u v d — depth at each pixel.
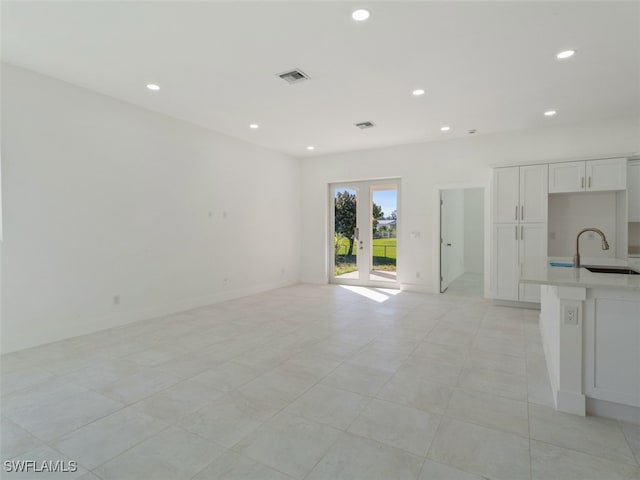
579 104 4.20
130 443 1.84
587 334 2.09
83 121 3.77
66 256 3.64
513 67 3.26
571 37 2.75
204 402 2.28
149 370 2.80
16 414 2.13
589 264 3.05
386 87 3.71
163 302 4.62
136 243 4.29
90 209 3.84
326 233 7.20
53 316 3.53
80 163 3.75
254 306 5.12
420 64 3.21
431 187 6.03
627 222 4.38
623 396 2.02
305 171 7.38
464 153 5.73
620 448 1.78
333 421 2.05
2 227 3.19
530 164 4.76
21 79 3.29
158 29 2.64
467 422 2.04
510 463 1.67
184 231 4.91
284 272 6.97
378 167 6.52
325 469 1.64
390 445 1.82
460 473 1.60
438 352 3.19
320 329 3.93
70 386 2.51
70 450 1.78
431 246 6.07
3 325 3.20
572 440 1.85
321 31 2.67
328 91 3.83
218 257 5.45
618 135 4.71
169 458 1.72
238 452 1.77
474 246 8.72
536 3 2.33
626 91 3.81
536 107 4.30
